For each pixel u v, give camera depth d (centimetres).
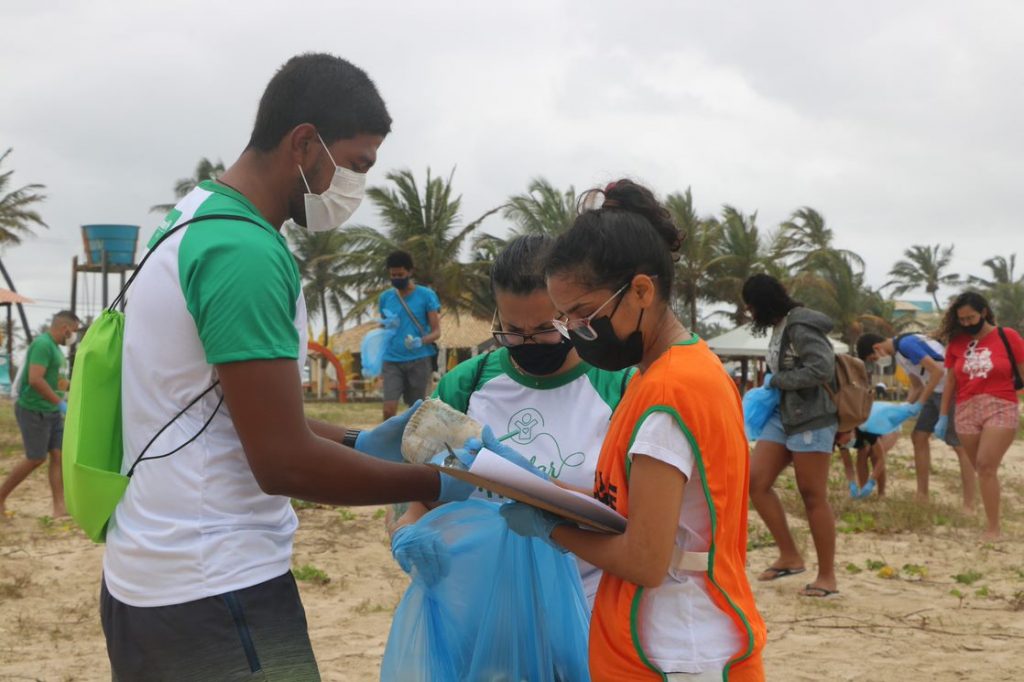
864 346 1065
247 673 246
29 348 868
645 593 242
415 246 3994
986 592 647
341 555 755
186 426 247
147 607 247
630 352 249
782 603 633
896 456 1520
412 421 273
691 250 4597
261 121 266
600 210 249
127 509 253
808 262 5322
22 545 768
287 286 246
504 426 330
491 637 292
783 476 1216
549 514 251
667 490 231
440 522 298
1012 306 7412
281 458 239
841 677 490
